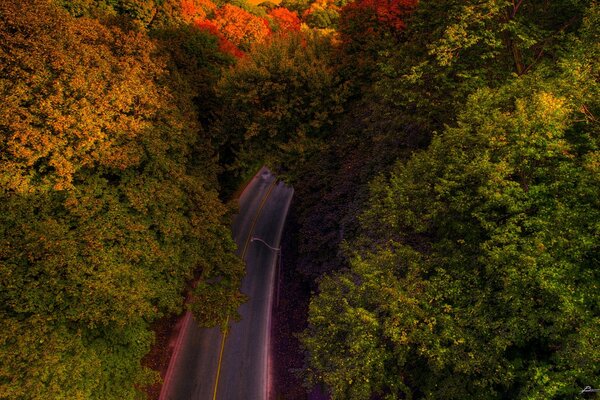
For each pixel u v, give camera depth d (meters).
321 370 12.58
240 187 39.56
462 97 15.83
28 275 13.32
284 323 25.70
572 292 8.48
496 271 9.95
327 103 24.92
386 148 19.59
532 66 15.52
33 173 14.73
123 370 15.82
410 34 22.84
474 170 10.34
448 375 10.70
